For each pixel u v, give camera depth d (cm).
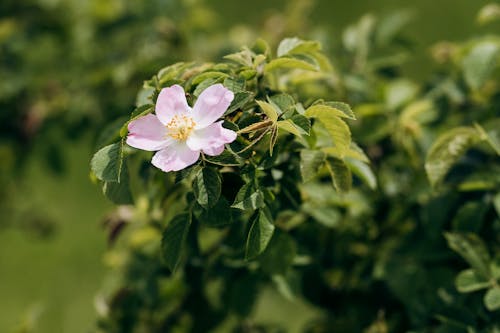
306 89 65
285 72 63
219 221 50
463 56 69
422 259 63
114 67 84
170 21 87
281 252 56
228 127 48
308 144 54
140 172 58
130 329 68
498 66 69
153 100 49
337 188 54
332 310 68
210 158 48
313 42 54
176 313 68
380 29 75
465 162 65
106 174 47
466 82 70
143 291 66
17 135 94
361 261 67
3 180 101
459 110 72
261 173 52
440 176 58
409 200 64
